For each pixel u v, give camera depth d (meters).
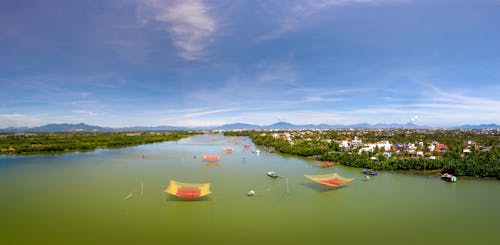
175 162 138.75
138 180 95.69
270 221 58.62
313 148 166.75
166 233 52.62
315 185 89.19
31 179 96.88
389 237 51.69
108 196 75.44
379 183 92.06
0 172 110.50
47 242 48.84
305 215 62.22
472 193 79.75
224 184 90.50
